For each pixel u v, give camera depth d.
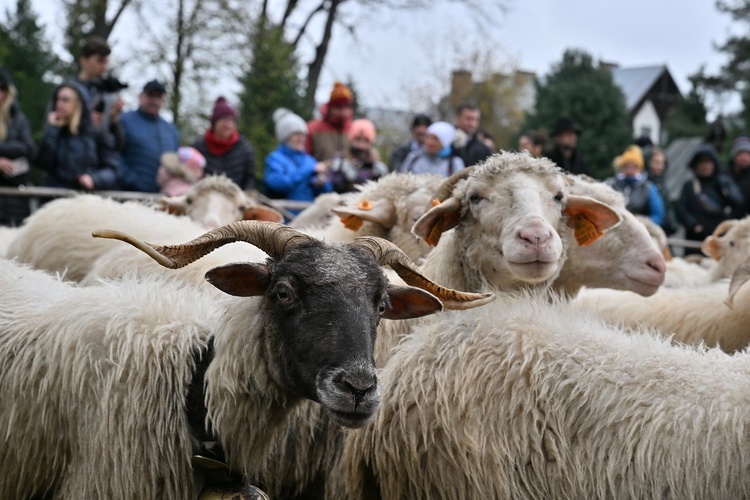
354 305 4.05
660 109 60.03
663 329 6.36
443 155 10.13
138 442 4.44
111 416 4.43
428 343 4.71
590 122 31.98
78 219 7.44
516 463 4.41
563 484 4.38
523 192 5.33
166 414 4.49
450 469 4.45
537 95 34.72
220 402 4.34
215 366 4.34
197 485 4.49
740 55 51.88
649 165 13.45
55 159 10.04
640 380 4.45
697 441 4.33
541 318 4.73
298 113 21.73
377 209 6.95
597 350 4.57
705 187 12.59
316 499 5.29
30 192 9.87
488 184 5.47
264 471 4.63
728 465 4.31
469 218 5.57
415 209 6.85
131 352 4.56
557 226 5.55
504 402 4.46
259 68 21.98
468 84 37.53
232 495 4.36
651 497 4.34
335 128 12.27
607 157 31.64
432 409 4.50
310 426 5.09
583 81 32.47
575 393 4.43
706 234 12.59
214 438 4.42
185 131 24.59
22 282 5.32
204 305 4.90
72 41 25.91
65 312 4.79
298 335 4.05
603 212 5.72
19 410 4.68
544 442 4.42
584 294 6.90
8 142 9.98
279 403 4.36
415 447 4.51
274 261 4.32
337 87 12.16
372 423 4.65
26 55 23.64
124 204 7.93
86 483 4.46
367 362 3.93
